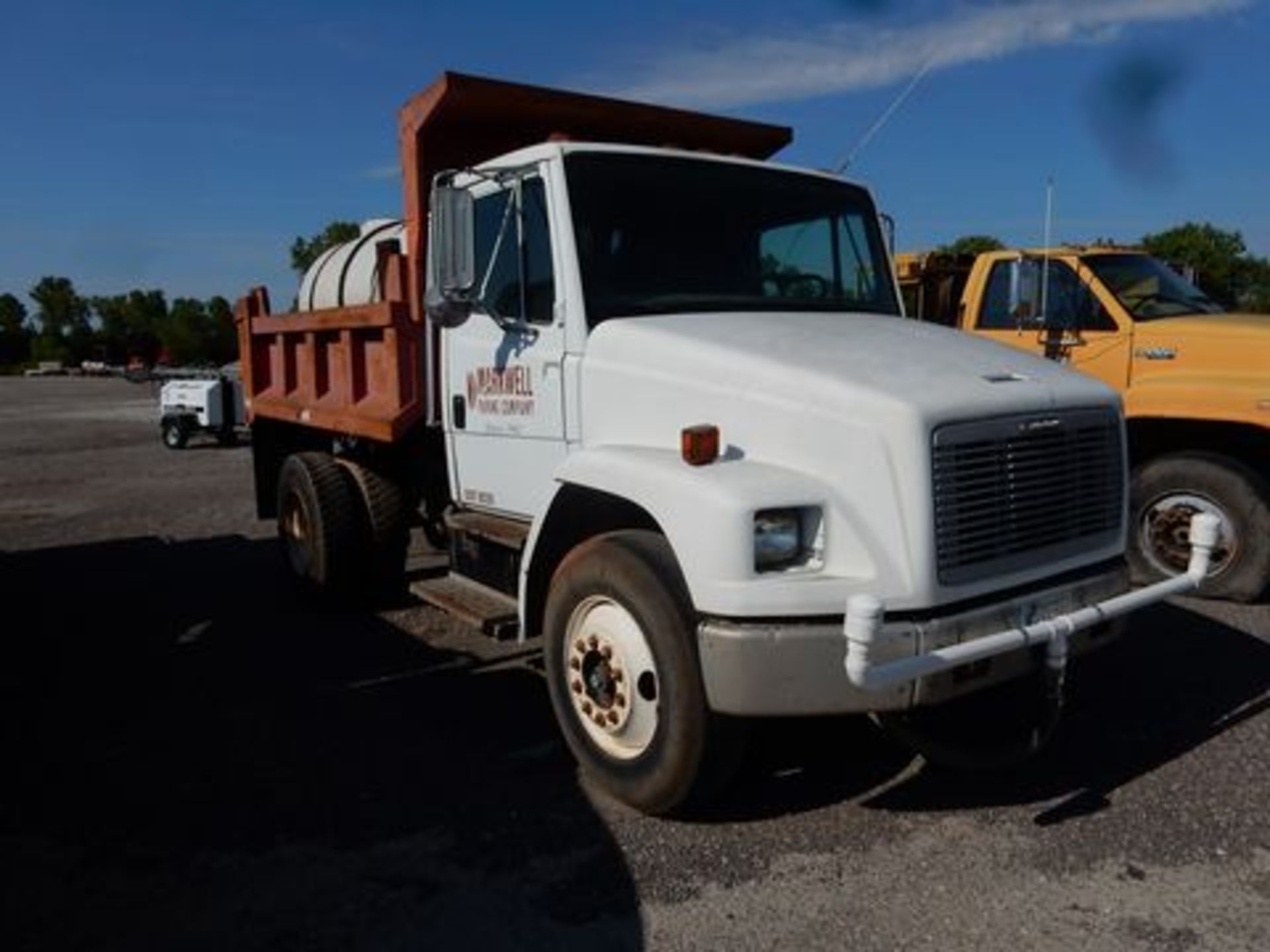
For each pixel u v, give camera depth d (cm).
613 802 437
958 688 385
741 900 364
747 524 371
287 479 756
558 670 449
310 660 630
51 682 602
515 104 585
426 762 480
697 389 430
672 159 523
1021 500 407
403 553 732
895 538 377
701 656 381
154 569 902
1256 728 498
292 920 358
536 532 464
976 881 372
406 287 619
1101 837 400
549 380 500
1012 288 836
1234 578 695
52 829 423
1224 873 373
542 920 355
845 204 582
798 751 480
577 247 485
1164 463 716
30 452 2089
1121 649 611
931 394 389
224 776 470
